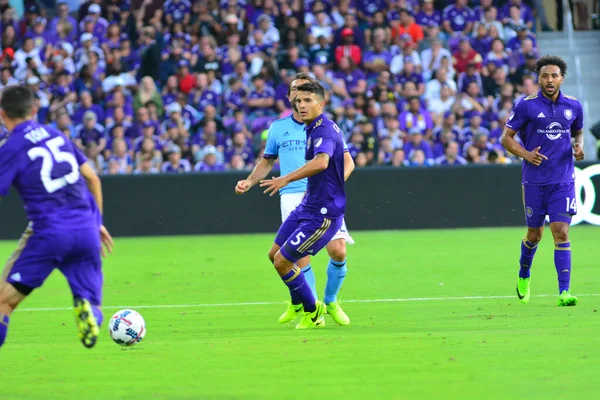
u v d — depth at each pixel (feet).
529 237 101.91
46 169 63.31
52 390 62.08
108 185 202.69
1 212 201.77
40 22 253.24
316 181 83.92
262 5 259.19
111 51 246.88
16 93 63.87
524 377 62.95
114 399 59.00
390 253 162.50
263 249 174.29
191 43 249.75
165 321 95.86
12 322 96.63
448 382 61.93
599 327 84.17
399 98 238.07
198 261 157.07
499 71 242.99
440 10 264.11
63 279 136.98
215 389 61.31
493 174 205.77
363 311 99.76
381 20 254.27
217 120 228.02
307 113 82.84
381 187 204.33
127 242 192.95
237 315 99.40
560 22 288.10
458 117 233.76
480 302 104.94
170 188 203.82
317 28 253.65
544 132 101.24
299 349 75.72
